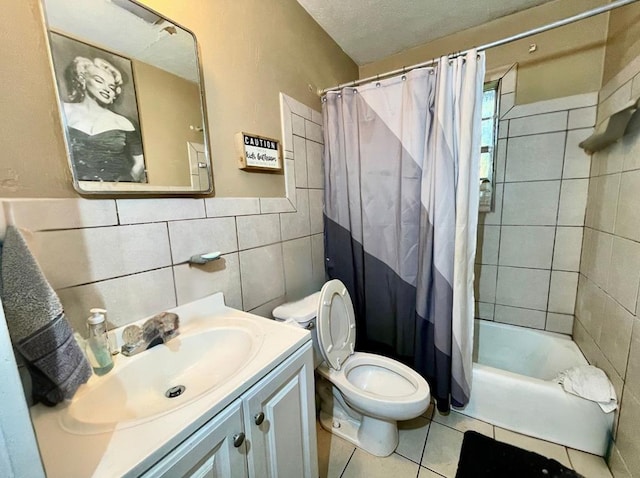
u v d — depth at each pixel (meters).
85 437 0.52
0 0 0.60
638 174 1.04
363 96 1.59
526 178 1.74
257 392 0.72
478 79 1.29
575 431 1.28
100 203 0.78
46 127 0.68
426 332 1.51
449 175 1.33
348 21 1.68
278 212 1.42
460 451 1.32
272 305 1.41
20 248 0.53
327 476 1.22
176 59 0.95
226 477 0.65
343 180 1.70
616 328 1.18
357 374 1.44
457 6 1.57
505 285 1.88
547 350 1.70
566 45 1.56
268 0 1.33
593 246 1.46
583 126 1.57
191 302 1.03
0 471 0.34
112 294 0.81
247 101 1.23
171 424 0.55
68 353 0.60
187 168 1.00
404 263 1.56
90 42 0.75
